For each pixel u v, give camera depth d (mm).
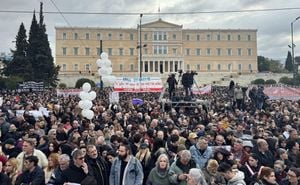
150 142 11500
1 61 86625
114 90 32219
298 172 7645
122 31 130875
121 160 8359
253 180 8117
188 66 133125
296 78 76000
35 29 80938
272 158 9977
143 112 22312
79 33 129250
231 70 135000
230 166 7516
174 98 26672
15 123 14102
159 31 130625
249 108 27359
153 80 32625
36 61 79062
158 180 8023
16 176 8180
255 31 137000
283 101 29438
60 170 7965
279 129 15422
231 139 11750
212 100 35469
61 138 11867
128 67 130500
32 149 8680
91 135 11656
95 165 8383
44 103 27250
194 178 6934
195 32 134125
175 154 9570
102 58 20938
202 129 13445
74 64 128750
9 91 46375
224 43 135500
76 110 18922
